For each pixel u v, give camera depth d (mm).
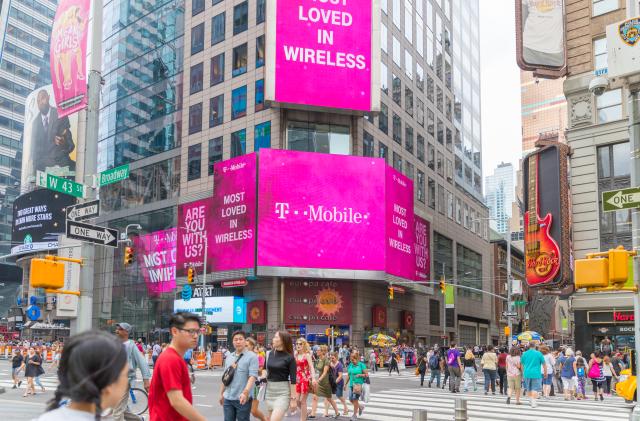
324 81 50812
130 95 70625
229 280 50625
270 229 48188
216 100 57500
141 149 67125
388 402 20766
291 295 49750
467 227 82688
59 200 82250
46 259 10953
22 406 18391
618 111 35562
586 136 36500
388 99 60469
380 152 57438
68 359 2516
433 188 70938
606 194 10656
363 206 50531
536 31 38250
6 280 119375
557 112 197000
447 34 82062
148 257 63250
